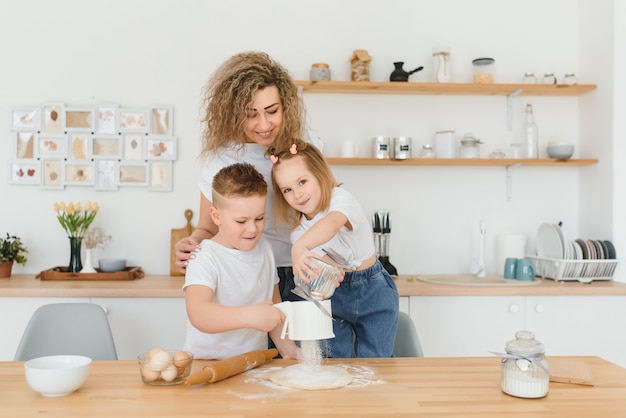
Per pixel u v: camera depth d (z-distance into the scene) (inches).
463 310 104.3
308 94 122.1
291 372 50.8
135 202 120.0
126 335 100.8
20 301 99.7
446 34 124.0
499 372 52.4
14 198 118.5
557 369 52.0
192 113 120.6
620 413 41.9
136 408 42.3
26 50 118.5
